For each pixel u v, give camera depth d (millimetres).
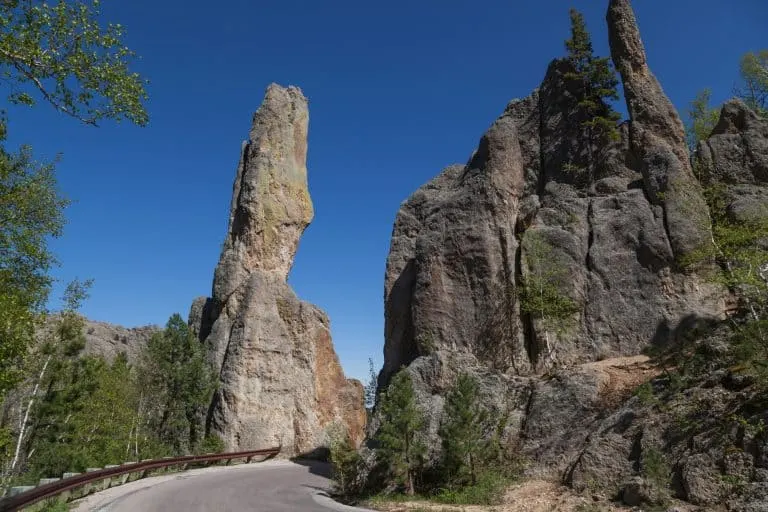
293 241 60062
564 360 27500
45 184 23734
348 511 19547
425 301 31516
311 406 52156
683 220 27719
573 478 18984
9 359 20969
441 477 23062
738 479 14695
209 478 30172
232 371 49250
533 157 36500
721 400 17453
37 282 24125
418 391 28047
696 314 25469
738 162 29438
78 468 26641
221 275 56062
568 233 30609
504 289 30281
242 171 62719
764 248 24156
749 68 43250
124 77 14727
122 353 47875
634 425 19219
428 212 35219
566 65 37750
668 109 32719
